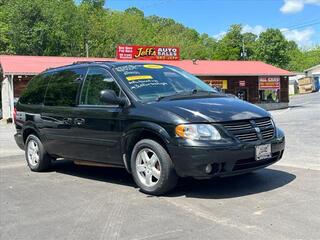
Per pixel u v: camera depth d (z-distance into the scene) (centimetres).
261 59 7781
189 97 678
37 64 3033
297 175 734
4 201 660
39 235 504
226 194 630
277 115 2398
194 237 470
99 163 745
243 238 459
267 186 664
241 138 605
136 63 764
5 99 3066
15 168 948
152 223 523
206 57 8456
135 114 656
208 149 583
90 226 525
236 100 693
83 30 6344
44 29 5134
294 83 7694
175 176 626
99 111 716
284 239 452
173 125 608
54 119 812
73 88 792
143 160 654
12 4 5278
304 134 1316
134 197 642
